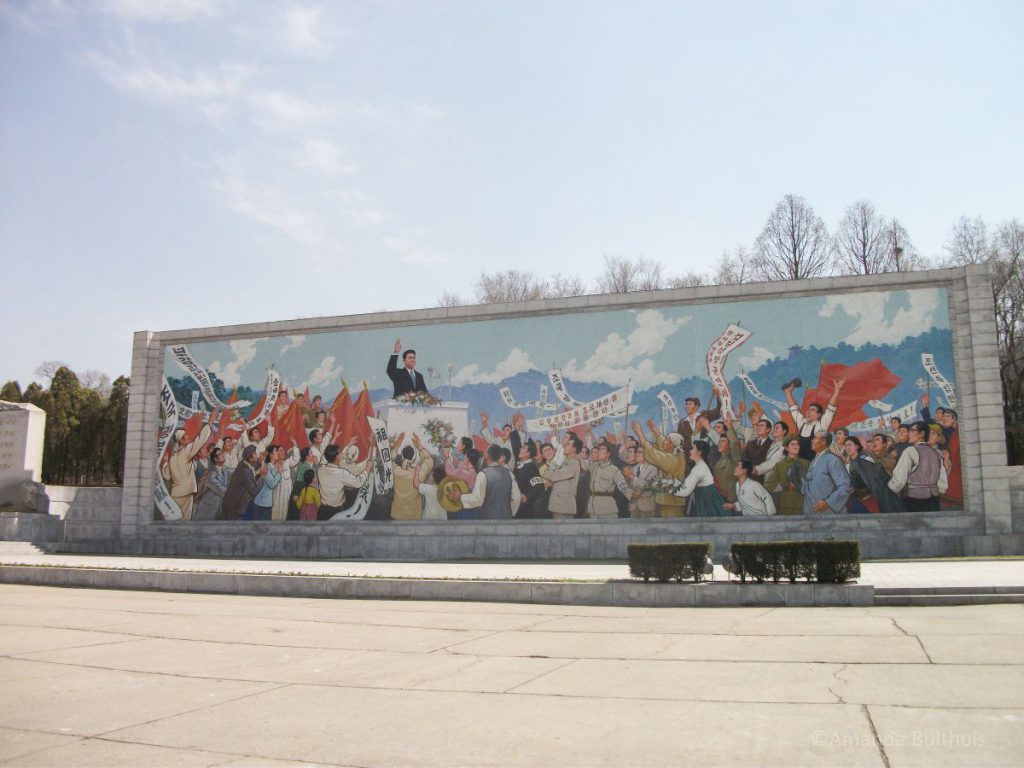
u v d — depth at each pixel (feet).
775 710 28.19
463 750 24.95
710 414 94.58
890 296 92.32
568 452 98.17
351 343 109.09
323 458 107.65
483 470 100.89
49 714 30.58
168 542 112.16
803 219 182.50
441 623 51.26
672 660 37.55
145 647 44.47
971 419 88.84
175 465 114.32
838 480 90.43
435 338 105.60
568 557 96.17
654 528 93.97
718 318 96.12
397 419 105.29
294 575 69.05
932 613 50.01
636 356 97.81
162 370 117.19
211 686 34.96
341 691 33.45
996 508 86.84
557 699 30.94
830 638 41.83
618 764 23.22
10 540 113.91
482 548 99.19
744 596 56.34
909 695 29.66
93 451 216.33
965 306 90.53
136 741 26.91
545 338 101.35
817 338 93.25
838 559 56.85
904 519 88.53
